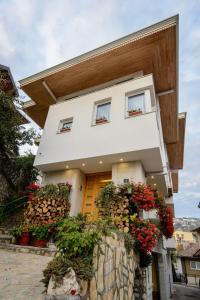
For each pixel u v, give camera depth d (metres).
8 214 7.93
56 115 8.48
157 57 7.69
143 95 7.05
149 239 4.72
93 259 2.50
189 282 24.69
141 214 5.66
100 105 7.83
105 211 5.26
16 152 9.06
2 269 3.16
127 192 5.32
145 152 5.89
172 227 7.07
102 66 8.43
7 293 2.27
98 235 2.65
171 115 10.31
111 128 6.70
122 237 3.84
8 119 7.73
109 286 2.86
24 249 4.66
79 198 7.08
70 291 1.97
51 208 6.00
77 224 2.85
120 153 6.08
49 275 2.16
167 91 8.97
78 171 7.36
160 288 8.09
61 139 7.55
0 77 8.88
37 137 8.88
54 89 9.83
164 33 6.87
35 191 6.74
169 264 12.75
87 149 6.73
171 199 9.48
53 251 4.36
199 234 25.05
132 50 7.62
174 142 12.34
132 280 4.21
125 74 8.77
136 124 6.32
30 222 5.88
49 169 7.73
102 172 7.52
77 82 9.36
